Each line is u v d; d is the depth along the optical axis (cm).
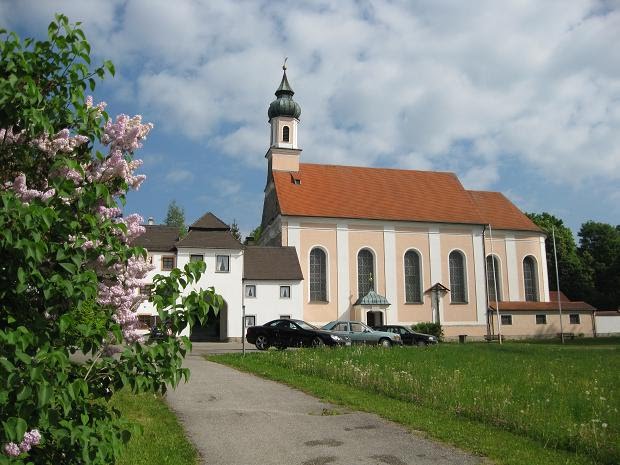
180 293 474
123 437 438
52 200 423
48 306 411
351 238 5097
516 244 5662
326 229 5056
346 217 5081
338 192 5381
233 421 1065
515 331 5353
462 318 5256
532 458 820
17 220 384
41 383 362
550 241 7562
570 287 7562
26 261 383
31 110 410
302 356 2112
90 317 459
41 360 373
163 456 792
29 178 461
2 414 365
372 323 5009
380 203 5391
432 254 5291
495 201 6028
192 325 465
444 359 2148
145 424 989
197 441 912
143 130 503
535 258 5697
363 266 5128
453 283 5362
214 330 4753
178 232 4847
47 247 396
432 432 970
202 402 1259
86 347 431
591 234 7850
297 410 1177
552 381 1559
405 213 5344
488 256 5572
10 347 375
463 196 5794
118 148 491
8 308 411
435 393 1309
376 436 953
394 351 2477
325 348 2520
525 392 1373
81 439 400
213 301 478
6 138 443
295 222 4994
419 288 5238
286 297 4653
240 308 4512
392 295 5103
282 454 841
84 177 457
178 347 464
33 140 448
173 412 1140
